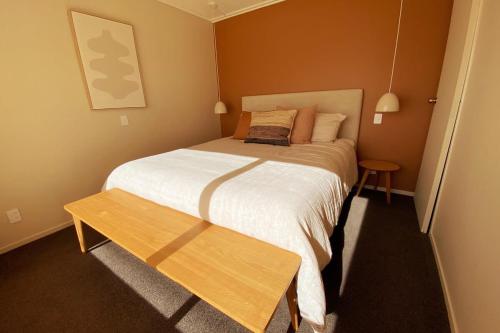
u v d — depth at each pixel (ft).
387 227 6.18
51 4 5.98
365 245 5.45
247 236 3.65
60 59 6.30
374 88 7.88
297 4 8.52
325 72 8.59
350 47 7.94
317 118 8.07
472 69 4.41
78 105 6.81
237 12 9.75
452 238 4.12
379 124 8.05
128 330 3.64
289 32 8.95
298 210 3.28
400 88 7.47
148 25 8.30
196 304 4.04
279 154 6.25
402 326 3.51
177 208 4.52
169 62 9.23
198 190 4.12
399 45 7.19
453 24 5.89
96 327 3.71
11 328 3.76
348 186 6.33
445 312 3.73
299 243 3.13
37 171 6.24
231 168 5.00
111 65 7.35
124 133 8.09
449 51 5.97
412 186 8.01
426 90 7.09
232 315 2.42
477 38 4.36
